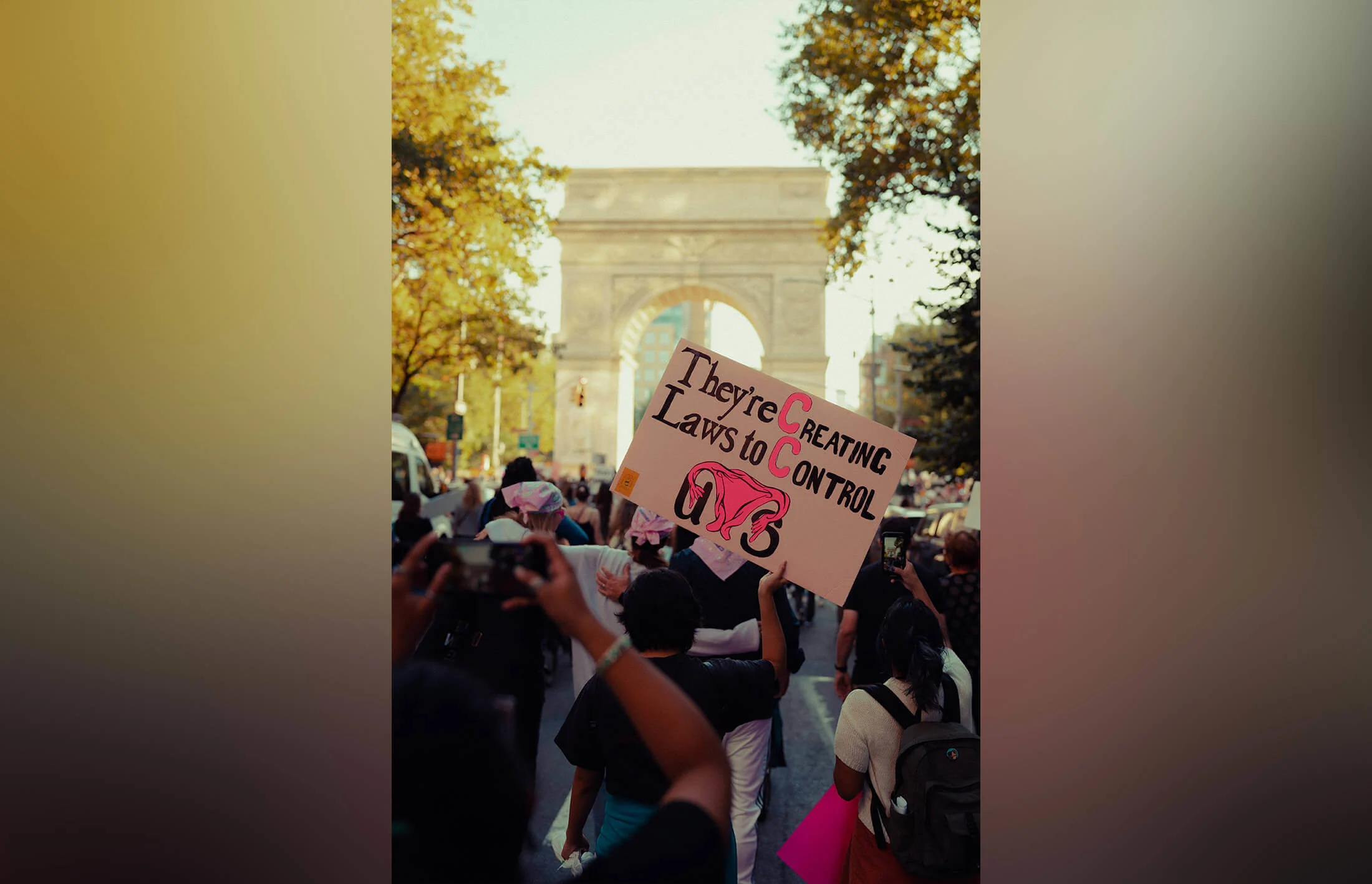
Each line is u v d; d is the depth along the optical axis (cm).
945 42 1005
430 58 1423
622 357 4103
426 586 306
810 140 1103
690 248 3994
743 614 400
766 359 3934
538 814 486
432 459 1853
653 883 152
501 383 2545
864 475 305
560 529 493
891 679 309
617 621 402
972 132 1052
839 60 1028
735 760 358
